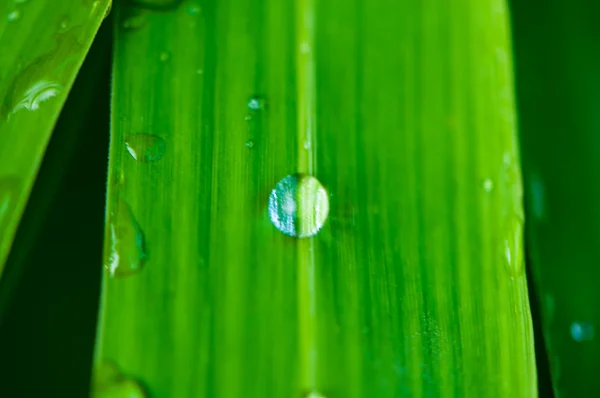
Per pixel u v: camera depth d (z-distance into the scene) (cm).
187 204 10
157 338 10
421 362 10
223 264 10
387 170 10
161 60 10
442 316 10
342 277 10
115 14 10
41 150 10
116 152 10
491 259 10
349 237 10
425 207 10
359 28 10
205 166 10
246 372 10
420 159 10
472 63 10
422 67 10
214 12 10
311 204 10
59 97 10
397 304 10
